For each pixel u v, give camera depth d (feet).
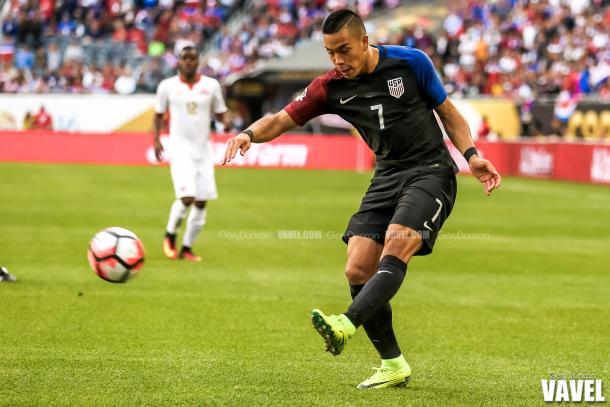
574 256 156.56
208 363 79.46
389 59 70.59
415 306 110.22
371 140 72.43
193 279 125.08
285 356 83.10
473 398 70.49
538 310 109.09
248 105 409.90
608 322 102.58
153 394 68.90
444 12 454.81
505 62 416.67
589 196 270.67
